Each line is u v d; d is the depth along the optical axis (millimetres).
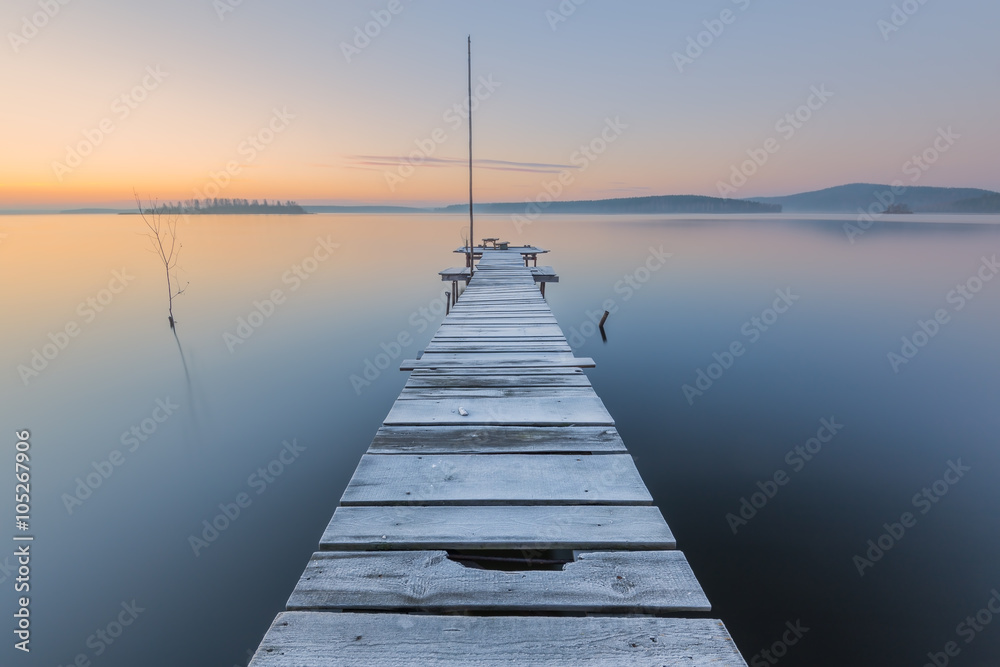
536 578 1288
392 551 1420
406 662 1042
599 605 1191
